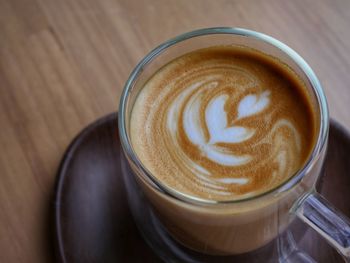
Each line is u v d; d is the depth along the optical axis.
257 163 0.20
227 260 0.23
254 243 0.22
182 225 0.21
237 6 0.30
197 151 0.20
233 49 0.23
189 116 0.21
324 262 0.23
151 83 0.22
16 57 0.29
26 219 0.24
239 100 0.22
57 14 0.30
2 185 0.25
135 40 0.29
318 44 0.29
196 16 0.30
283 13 0.30
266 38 0.21
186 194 0.18
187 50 0.22
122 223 0.23
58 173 0.24
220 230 0.20
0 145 0.26
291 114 0.21
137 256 0.23
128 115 0.20
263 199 0.18
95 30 0.30
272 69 0.22
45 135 0.27
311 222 0.19
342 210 0.23
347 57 0.28
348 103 0.27
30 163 0.26
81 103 0.28
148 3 0.31
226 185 0.19
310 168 0.18
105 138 0.25
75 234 0.23
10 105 0.28
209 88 0.22
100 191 0.24
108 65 0.29
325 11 0.30
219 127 0.21
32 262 0.24
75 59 0.29
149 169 0.20
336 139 0.24
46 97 0.28
